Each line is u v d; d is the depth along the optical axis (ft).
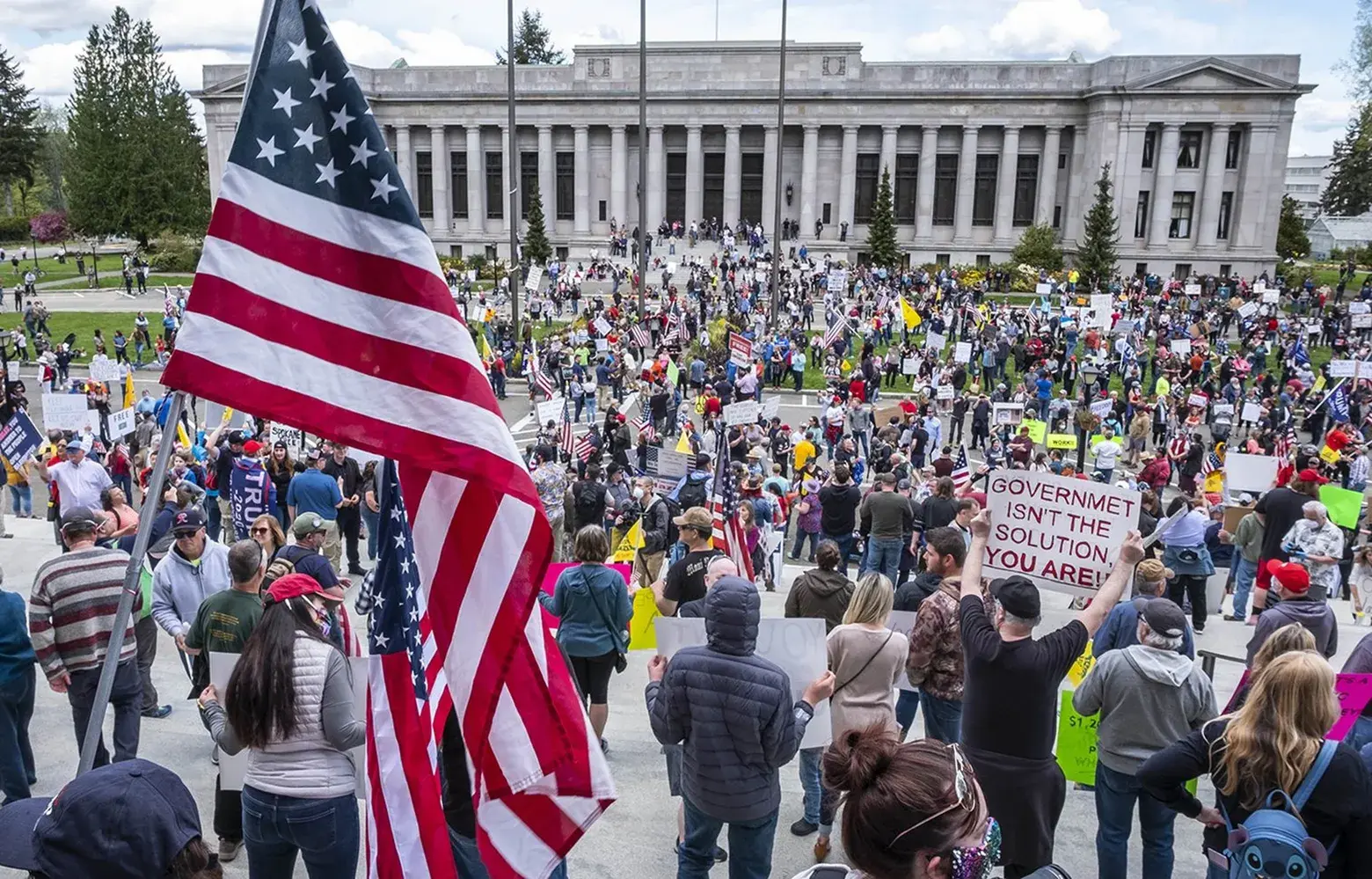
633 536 39.65
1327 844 13.35
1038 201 245.45
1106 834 19.31
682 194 263.49
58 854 8.51
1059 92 237.66
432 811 13.70
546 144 254.47
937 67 241.55
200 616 21.65
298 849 16.92
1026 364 133.18
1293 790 13.34
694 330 154.81
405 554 14.44
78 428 64.13
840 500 50.31
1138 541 17.30
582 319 164.14
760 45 244.83
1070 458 84.84
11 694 22.38
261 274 12.32
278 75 12.64
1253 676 17.07
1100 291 204.85
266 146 12.53
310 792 15.92
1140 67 227.61
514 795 13.08
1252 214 230.89
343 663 16.46
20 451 49.67
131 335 163.94
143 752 25.93
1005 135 242.78
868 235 232.94
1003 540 20.42
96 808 8.59
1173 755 14.99
